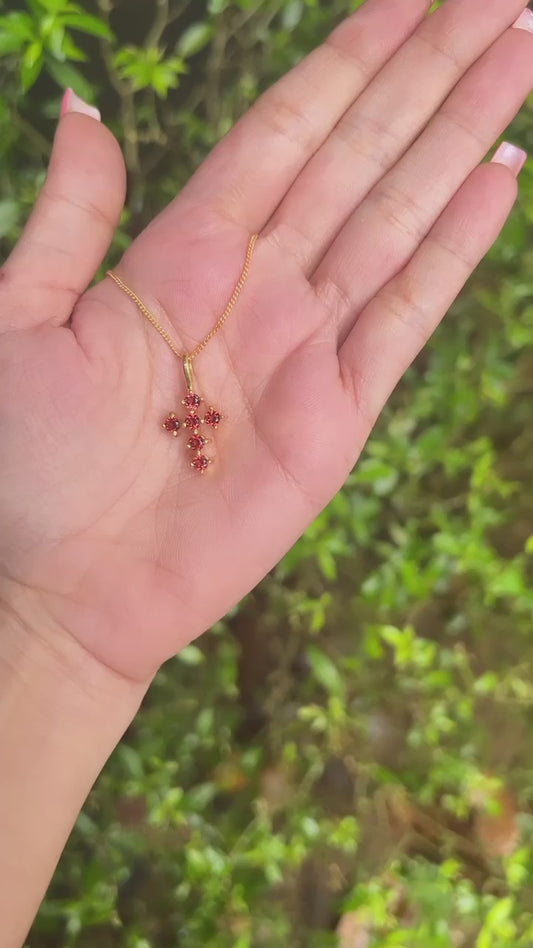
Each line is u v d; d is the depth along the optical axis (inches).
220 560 5.5
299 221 6.2
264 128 6.1
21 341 5.2
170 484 5.5
